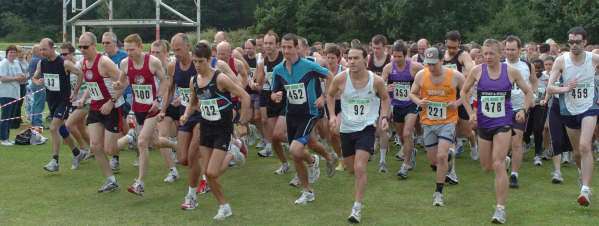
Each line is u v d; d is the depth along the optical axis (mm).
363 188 6188
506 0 30641
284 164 8461
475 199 7145
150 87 7285
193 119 6801
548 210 6645
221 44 8289
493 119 6297
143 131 7156
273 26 32188
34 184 7801
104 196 7266
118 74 7238
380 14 30969
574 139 7195
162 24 19844
